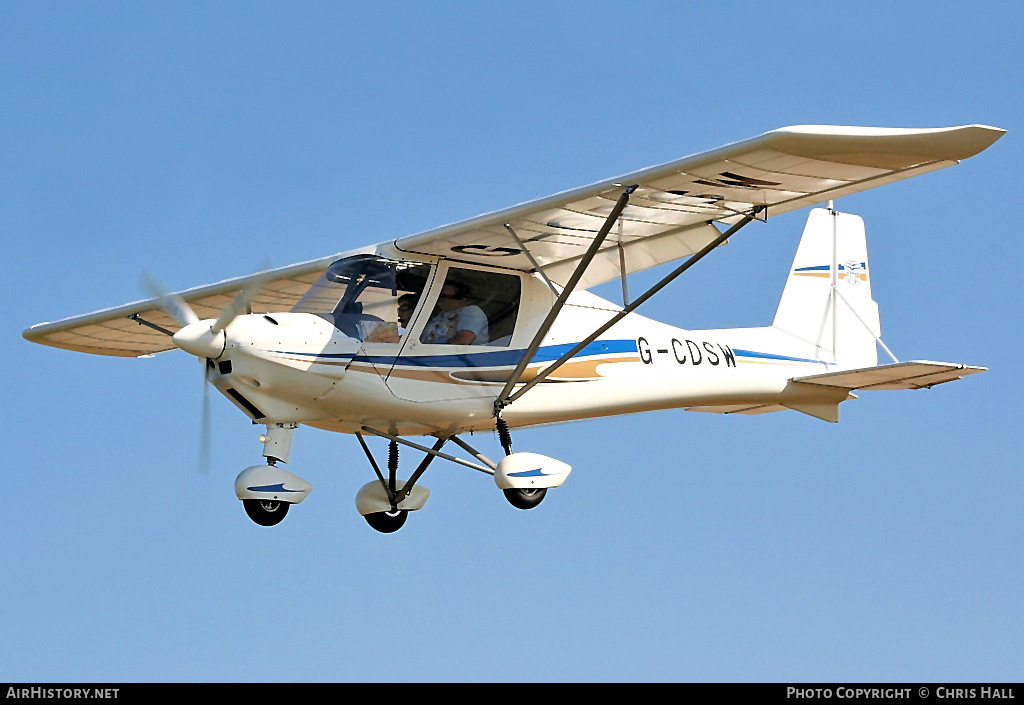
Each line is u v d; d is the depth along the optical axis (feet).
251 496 85.35
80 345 112.68
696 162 75.46
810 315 119.34
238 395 84.99
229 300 103.40
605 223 82.12
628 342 102.32
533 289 96.27
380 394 87.51
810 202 83.15
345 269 89.56
